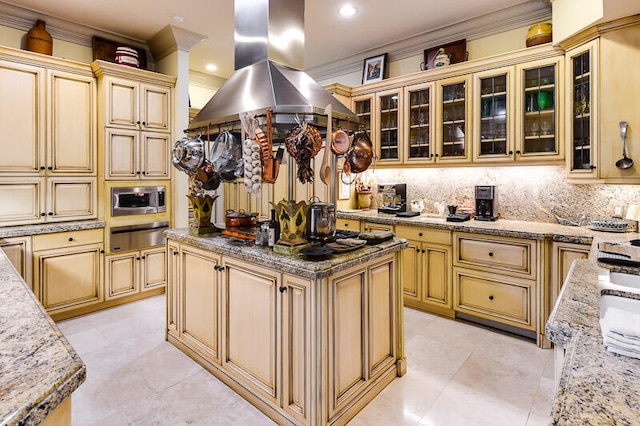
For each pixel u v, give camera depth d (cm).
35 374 77
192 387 221
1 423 62
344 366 187
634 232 269
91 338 288
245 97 213
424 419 192
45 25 338
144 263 375
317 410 171
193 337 254
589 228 288
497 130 325
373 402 206
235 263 211
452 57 366
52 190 320
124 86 349
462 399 208
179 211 391
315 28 360
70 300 326
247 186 194
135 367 244
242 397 212
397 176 426
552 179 321
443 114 356
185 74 385
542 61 294
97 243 341
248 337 206
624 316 97
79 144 334
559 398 68
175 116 384
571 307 116
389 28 360
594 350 88
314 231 208
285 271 180
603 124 248
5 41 321
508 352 265
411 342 282
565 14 268
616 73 242
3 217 297
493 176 355
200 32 371
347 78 462
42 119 313
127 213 355
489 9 321
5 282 140
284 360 184
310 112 195
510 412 197
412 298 351
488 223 324
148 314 339
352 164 226
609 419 61
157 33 374
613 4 222
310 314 171
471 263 311
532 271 277
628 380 74
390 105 398
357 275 195
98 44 366
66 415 82
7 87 295
